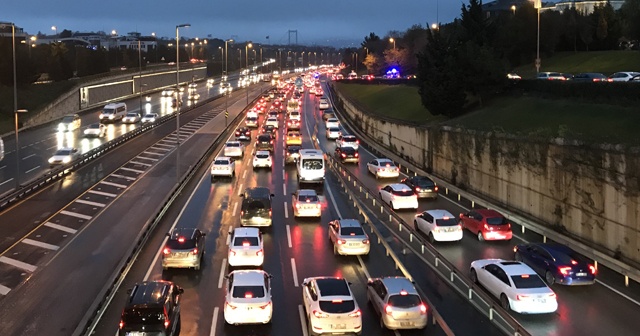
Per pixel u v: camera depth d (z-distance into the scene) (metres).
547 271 23.19
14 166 50.12
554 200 30.81
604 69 64.62
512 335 18.14
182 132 75.31
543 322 19.36
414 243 29.31
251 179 47.03
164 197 39.59
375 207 37.78
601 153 26.78
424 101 56.47
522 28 77.75
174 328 17.64
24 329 19.11
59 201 37.91
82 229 31.50
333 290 18.42
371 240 29.97
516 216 32.84
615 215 25.97
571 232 29.34
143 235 28.08
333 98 123.62
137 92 132.12
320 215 34.94
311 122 90.12
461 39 60.00
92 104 104.25
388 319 18.23
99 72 120.00
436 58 57.75
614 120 33.03
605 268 25.08
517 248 25.44
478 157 40.19
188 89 150.88
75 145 62.03
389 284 19.45
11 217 33.78
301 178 43.91
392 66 127.81
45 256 26.84
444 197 40.91
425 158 51.12
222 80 176.50
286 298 21.75
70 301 21.55
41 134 70.31
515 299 19.66
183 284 23.08
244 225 31.91
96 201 38.12
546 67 73.94
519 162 34.44
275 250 28.14
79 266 25.48
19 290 22.59
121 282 22.94
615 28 78.31
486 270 21.98
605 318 19.72
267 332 18.64
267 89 153.62
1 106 76.06
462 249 28.16
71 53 127.75
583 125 34.22
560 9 125.31
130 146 62.78
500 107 48.47
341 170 48.62
